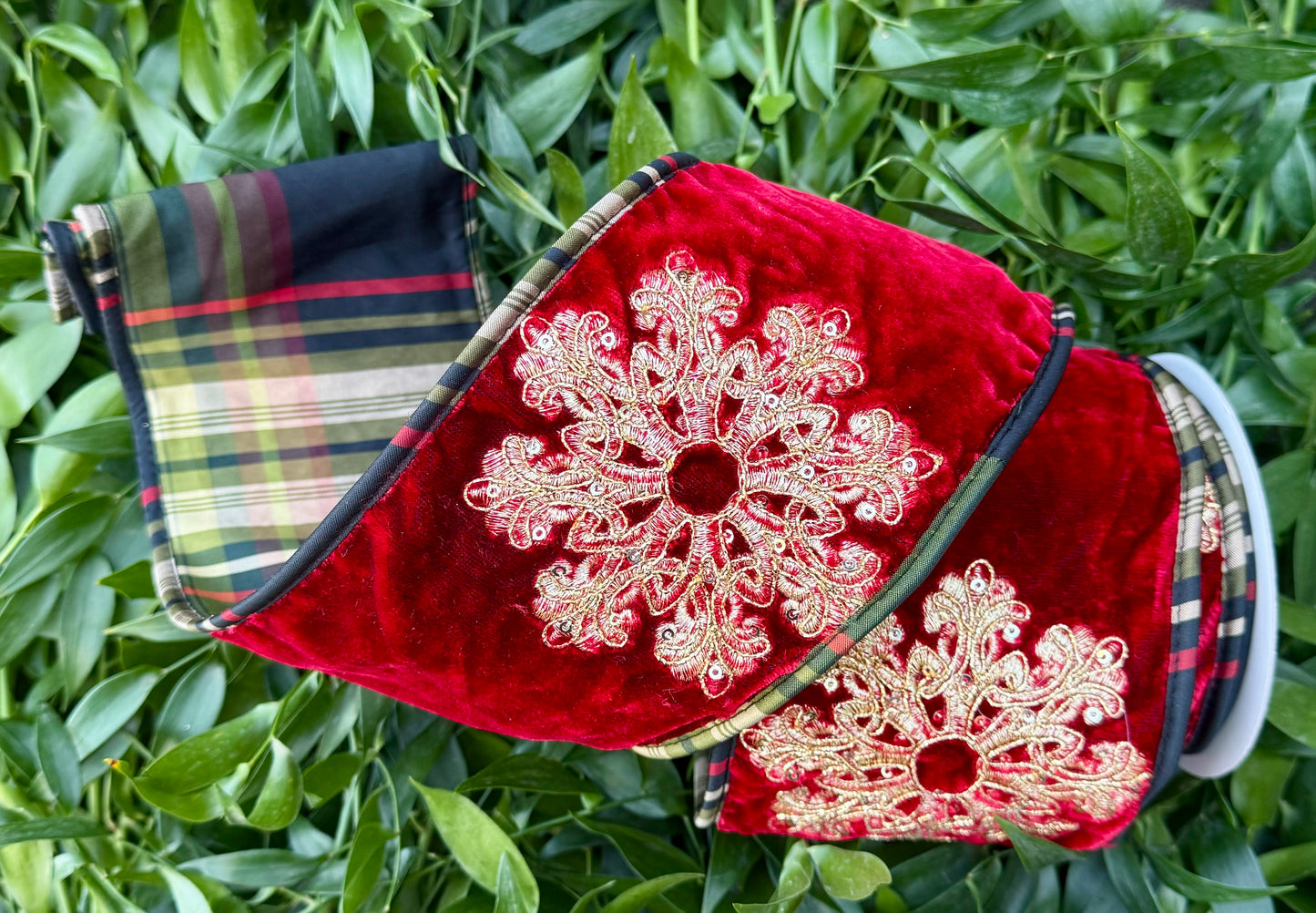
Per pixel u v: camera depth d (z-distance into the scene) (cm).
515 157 36
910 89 36
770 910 33
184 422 33
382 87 36
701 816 32
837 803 31
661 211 28
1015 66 35
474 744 38
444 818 34
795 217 29
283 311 34
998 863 36
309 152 35
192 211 31
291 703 35
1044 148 38
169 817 36
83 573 36
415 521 27
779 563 28
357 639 28
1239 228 39
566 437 27
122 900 35
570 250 27
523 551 27
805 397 28
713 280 28
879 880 33
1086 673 29
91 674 37
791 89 38
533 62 38
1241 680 31
